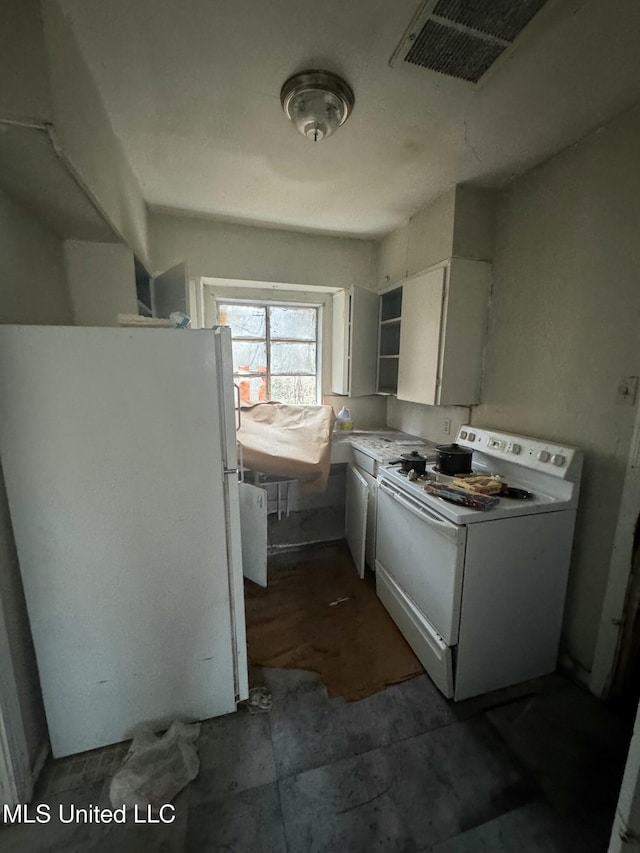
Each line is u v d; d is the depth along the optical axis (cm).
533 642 163
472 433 211
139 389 118
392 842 107
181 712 141
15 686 115
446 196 204
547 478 166
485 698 156
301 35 108
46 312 148
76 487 118
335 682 162
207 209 235
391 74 122
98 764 129
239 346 299
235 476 134
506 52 112
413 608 179
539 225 177
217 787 121
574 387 162
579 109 138
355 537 255
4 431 109
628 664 150
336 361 306
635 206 137
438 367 211
